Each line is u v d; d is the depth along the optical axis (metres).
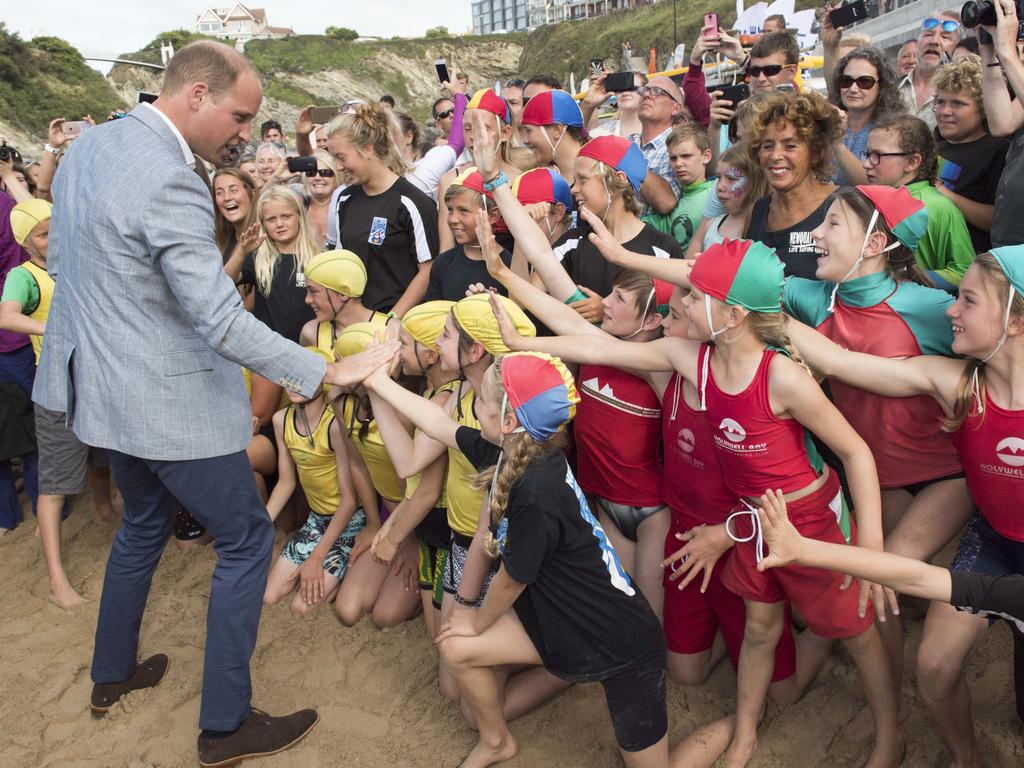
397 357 2.99
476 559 2.72
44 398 2.84
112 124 2.63
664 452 2.86
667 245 3.54
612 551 2.54
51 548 3.99
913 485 2.72
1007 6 3.05
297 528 4.45
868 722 2.78
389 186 4.36
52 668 3.54
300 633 3.66
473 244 3.81
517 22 143.62
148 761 2.99
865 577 2.12
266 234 4.25
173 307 2.63
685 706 3.01
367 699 3.23
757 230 3.33
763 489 2.46
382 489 3.65
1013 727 2.71
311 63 80.25
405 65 83.38
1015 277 2.06
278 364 2.67
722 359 2.43
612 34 63.38
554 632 2.50
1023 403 2.15
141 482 2.91
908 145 3.20
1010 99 3.20
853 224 2.51
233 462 2.78
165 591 4.00
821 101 2.94
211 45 2.58
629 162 3.40
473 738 2.99
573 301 3.25
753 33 8.38
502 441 2.46
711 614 3.02
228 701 2.87
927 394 2.49
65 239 2.66
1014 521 2.29
